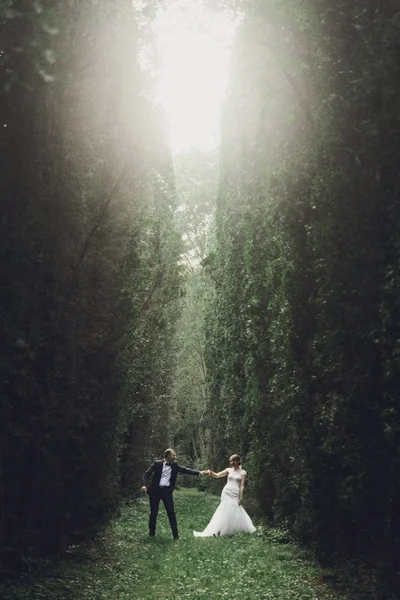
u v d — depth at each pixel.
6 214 9.74
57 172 10.91
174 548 15.08
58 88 10.85
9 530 10.55
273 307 15.34
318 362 10.93
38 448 10.61
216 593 10.03
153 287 25.48
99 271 13.12
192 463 54.75
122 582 10.89
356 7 9.59
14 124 9.90
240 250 25.31
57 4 9.86
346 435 9.73
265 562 12.64
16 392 9.79
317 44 10.53
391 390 8.66
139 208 17.22
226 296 27.17
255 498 19.52
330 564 11.79
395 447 8.64
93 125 12.65
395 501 9.32
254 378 18.94
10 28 8.55
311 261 12.18
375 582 9.66
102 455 13.89
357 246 9.47
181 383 46.38
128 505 26.98
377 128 9.09
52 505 12.25
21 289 9.60
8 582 9.54
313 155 10.93
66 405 11.57
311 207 12.00
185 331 44.81
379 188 9.33
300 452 12.24
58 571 10.84
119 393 14.96
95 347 13.41
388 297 8.52
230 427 25.66
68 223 11.13
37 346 10.17
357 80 9.10
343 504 10.16
